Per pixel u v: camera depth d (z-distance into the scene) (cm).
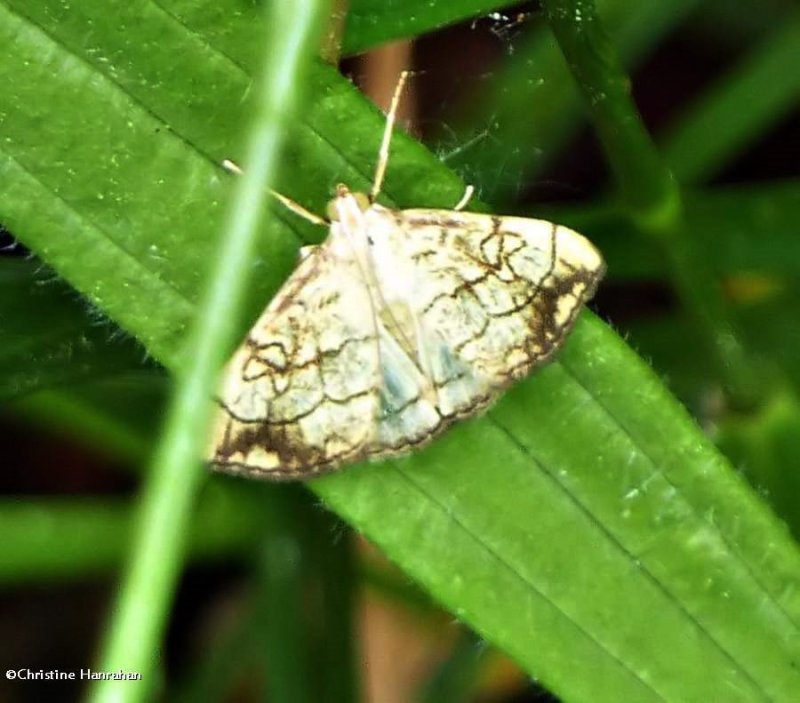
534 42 17
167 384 16
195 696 17
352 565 16
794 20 17
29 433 18
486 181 17
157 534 12
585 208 16
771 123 17
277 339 14
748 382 16
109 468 18
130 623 11
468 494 14
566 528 14
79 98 14
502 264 14
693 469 14
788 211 16
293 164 14
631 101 15
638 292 18
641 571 14
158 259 14
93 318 15
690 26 18
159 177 14
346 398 14
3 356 15
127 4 14
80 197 14
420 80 17
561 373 14
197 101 14
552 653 14
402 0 14
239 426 14
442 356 14
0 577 16
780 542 14
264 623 16
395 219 14
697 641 14
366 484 14
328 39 14
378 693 17
